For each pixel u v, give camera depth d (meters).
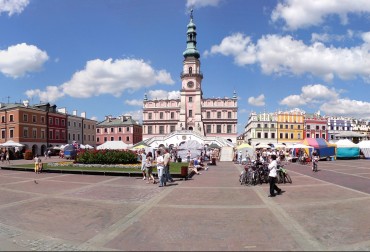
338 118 112.88
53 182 19.22
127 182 19.25
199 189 16.22
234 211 10.84
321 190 15.69
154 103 92.75
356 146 53.06
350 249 7.05
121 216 10.17
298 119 101.62
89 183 18.70
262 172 18.78
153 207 11.52
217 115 89.12
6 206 11.89
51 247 7.35
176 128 89.88
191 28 91.62
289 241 7.58
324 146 48.66
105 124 104.31
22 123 65.31
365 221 9.45
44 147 71.69
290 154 51.41
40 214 10.55
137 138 106.31
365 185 17.58
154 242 7.57
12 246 7.46
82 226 9.05
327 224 9.10
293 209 11.13
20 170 28.38
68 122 81.06
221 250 7.00
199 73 90.38
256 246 7.23
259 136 99.69
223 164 40.59
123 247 7.25
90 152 30.72
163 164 17.61
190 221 9.50
